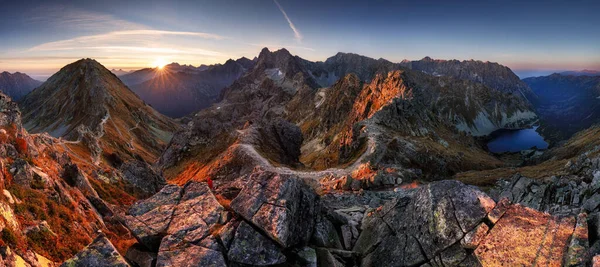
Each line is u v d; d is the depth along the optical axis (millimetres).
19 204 24766
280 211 14797
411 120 162750
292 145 147000
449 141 172250
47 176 31828
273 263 13844
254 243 14133
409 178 69562
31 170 30469
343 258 15930
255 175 17344
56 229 25312
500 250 12711
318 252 15414
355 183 63781
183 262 13180
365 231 17812
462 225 13914
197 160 144750
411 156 112375
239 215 15609
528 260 12109
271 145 138500
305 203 17375
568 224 12820
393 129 151500
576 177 47469
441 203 14891
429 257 14086
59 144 130250
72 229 26953
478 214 14125
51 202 27938
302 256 14562
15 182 27922
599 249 11211
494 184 71500
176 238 14430
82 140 152875
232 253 13812
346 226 18562
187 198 17328
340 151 148375
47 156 53531
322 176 95312
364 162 108625
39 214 25547
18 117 45906
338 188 63375
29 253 19328
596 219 12820
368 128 139750
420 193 16406
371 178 64375
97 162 134750
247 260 13750
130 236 30719
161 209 16391
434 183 16219
